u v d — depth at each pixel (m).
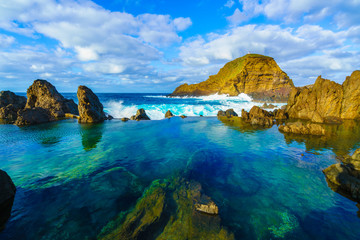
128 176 9.32
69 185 8.44
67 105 34.31
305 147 13.87
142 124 24.33
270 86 82.06
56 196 7.54
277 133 18.67
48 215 6.38
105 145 14.71
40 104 32.09
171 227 5.63
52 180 8.93
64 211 6.60
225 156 12.16
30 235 5.49
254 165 10.69
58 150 13.45
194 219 5.98
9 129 21.14
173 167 10.44
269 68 84.62
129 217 6.19
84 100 26.08
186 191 7.71
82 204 7.00
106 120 28.27
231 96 89.25
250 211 6.55
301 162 11.05
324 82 27.50
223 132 19.23
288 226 5.81
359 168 8.13
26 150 13.41
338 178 8.44
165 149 13.66
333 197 7.46
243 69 89.94
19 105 35.69
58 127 22.31
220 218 6.08
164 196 7.29
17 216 6.32
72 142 15.57
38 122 25.88
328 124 23.17
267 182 8.72
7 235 5.48
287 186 8.34
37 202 7.12
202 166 10.58
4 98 34.38
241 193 7.75
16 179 9.02
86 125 23.73
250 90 86.81
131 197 7.45
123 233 5.48
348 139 15.92
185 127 22.05
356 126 21.59
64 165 10.76
